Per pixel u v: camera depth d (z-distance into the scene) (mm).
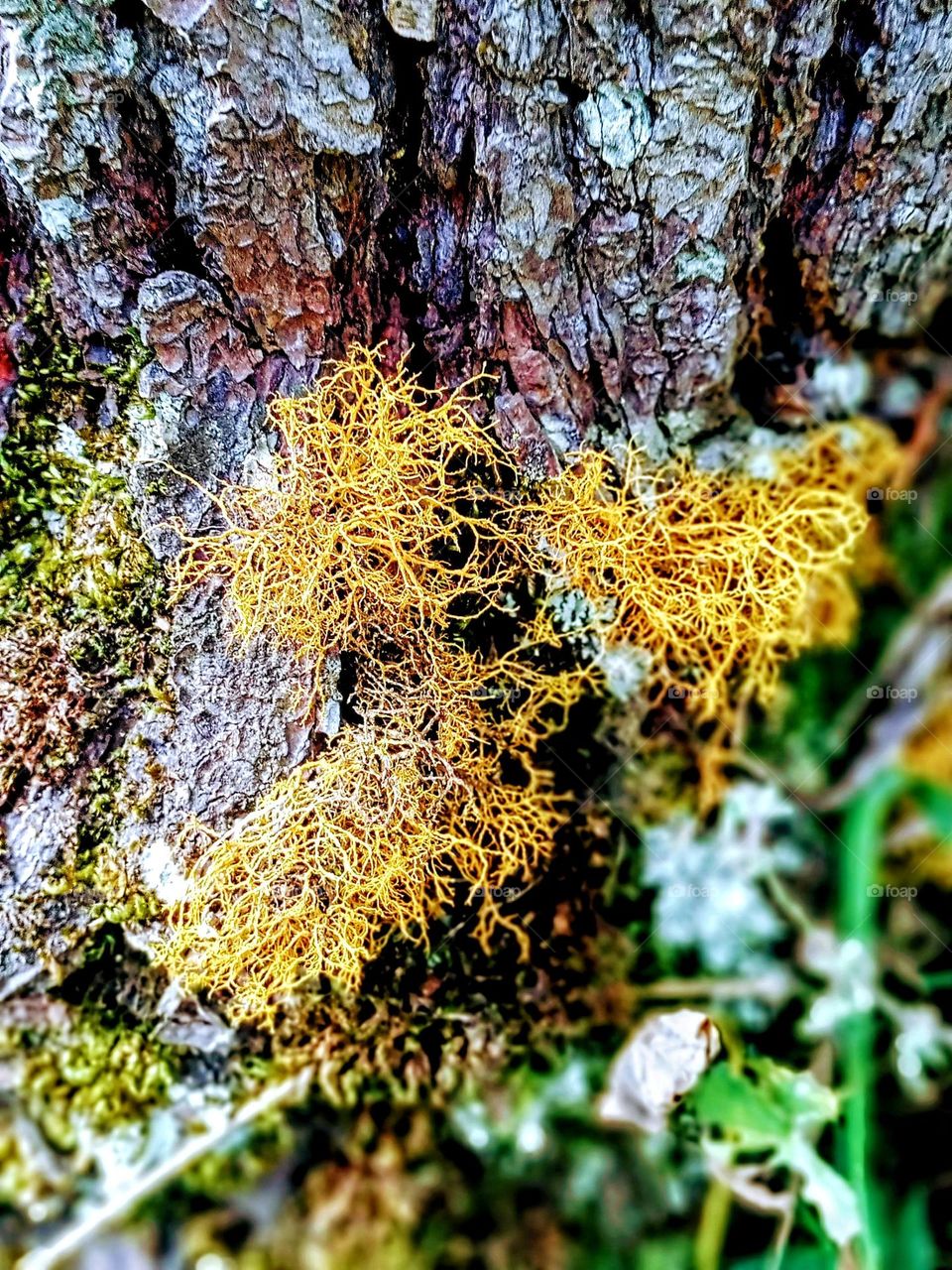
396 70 129
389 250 141
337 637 139
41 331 133
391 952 152
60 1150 141
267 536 135
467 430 142
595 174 133
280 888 138
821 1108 152
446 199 139
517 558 148
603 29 122
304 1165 145
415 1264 143
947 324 158
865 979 163
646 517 150
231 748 142
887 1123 156
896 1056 160
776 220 147
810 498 156
